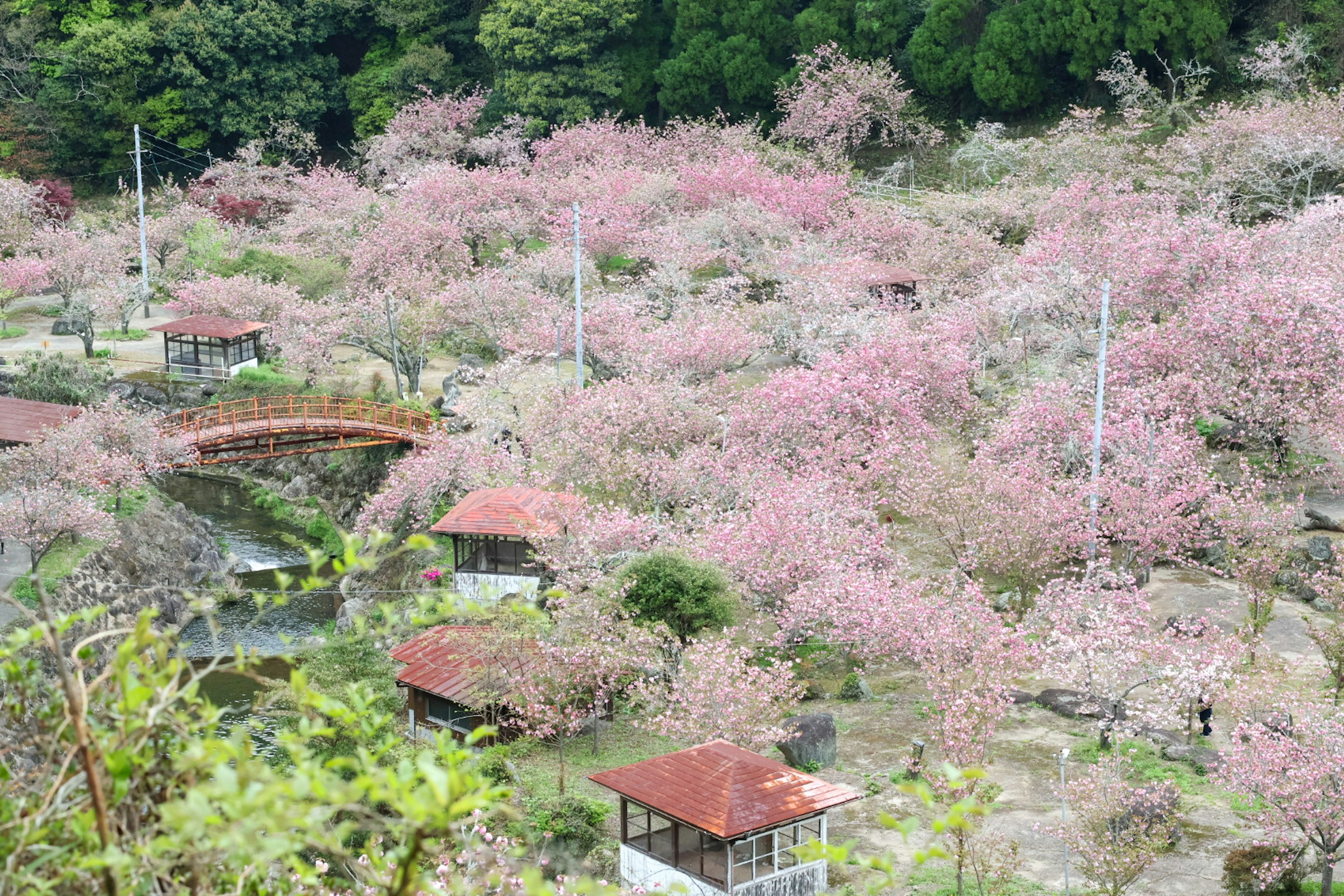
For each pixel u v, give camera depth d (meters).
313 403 54.72
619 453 43.47
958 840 23.03
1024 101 83.88
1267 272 46.97
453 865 14.47
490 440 48.16
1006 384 51.41
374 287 68.19
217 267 73.06
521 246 76.50
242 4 101.69
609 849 25.55
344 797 6.04
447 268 70.19
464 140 96.56
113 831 6.72
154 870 6.70
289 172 95.12
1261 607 36.09
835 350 53.03
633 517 40.16
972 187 78.06
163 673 7.14
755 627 37.28
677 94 92.50
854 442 43.47
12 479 43.81
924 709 33.00
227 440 50.53
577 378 49.41
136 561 45.84
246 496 57.56
